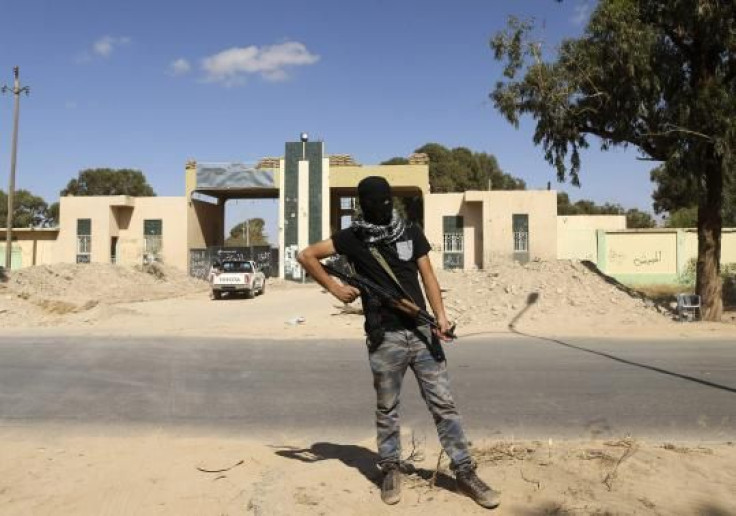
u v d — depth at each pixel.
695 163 16.45
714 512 3.91
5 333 15.65
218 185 45.00
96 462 5.17
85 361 11.23
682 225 50.09
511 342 13.48
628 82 16.78
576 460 4.80
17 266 45.81
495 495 3.97
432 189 66.69
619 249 40.22
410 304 4.06
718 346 12.86
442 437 4.16
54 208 77.38
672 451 5.19
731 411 7.39
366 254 4.10
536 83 17.89
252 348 12.80
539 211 42.03
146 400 8.22
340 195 49.06
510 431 6.54
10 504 4.27
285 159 44.31
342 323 17.41
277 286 40.34
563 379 9.34
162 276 40.59
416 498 4.12
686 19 15.84
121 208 45.94
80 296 30.78
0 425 7.00
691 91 16.62
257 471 4.79
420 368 4.16
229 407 7.81
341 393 8.59
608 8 16.14
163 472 4.81
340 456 5.31
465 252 43.47
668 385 8.90
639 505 3.97
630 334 14.73
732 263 36.41
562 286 19.11
